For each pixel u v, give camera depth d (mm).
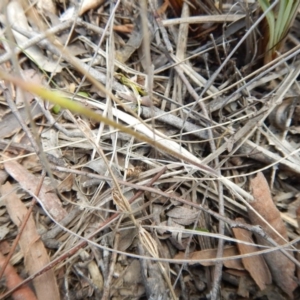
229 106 260
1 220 217
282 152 246
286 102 256
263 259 214
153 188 215
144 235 199
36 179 227
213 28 278
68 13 275
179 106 259
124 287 212
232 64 260
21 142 236
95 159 234
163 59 274
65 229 199
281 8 234
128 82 257
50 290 201
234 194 232
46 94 93
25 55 256
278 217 225
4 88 239
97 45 268
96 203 224
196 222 223
